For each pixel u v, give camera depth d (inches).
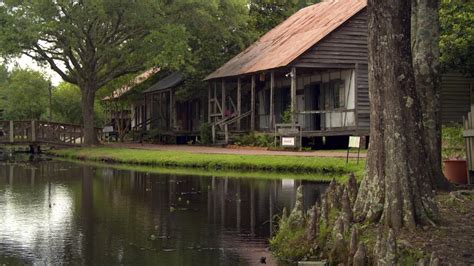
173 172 1005.2
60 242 471.5
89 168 1128.2
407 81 414.9
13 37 1360.7
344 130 1179.3
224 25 1547.7
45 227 532.7
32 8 1353.3
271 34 1571.1
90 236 492.7
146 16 1395.2
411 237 382.0
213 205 647.8
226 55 1684.3
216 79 1456.7
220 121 1389.0
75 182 890.1
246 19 1593.3
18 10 1362.0
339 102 1255.5
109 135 2025.1
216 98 1529.3
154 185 831.7
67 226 536.1
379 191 417.1
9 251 441.7
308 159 943.0
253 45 1572.3
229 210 612.7
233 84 1611.7
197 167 1064.2
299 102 1387.8
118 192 767.1
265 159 993.5
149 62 1450.5
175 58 1401.3
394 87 411.5
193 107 1829.5
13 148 1812.3
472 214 446.0
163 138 1784.0
